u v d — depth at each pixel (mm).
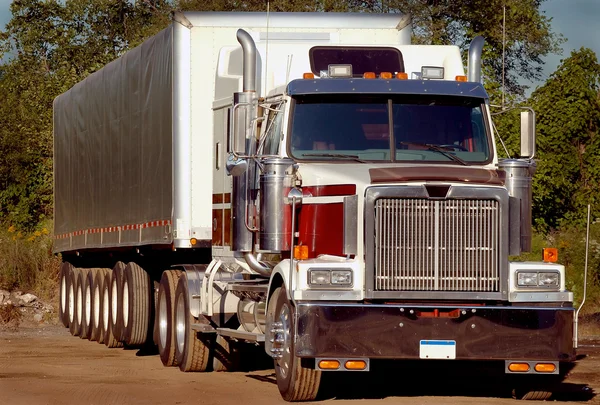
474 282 13984
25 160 48188
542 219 32312
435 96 15609
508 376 15734
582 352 22203
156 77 21031
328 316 13641
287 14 19922
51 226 43062
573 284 29406
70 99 29250
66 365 20469
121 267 24266
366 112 15477
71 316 29531
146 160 21781
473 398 15258
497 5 45594
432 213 13930
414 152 15312
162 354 20406
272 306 15078
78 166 28266
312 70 16891
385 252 13852
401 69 17125
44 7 71750
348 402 14570
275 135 15758
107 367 20109
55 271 36500
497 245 14023
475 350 13844
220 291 18031
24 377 18203
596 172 33469
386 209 13867
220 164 18906
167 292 20219
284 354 14570
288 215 14945
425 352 13750
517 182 14828
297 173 15016
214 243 19078
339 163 15156
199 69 19719
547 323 13953
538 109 34156
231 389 16344
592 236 30906
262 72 17312
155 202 21031
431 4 49500
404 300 13930
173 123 19688
